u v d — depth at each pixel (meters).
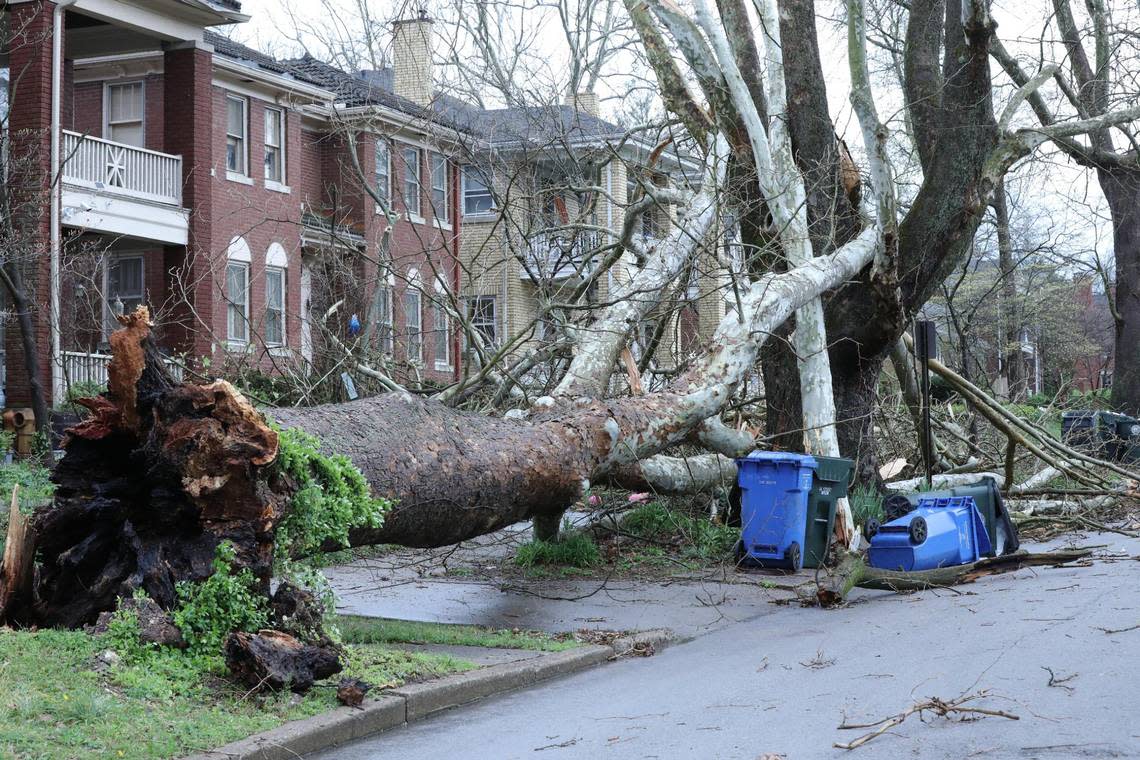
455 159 17.33
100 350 23.36
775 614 10.27
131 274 27.06
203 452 6.89
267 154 29.41
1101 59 27.94
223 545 6.87
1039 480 18.27
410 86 27.09
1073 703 6.32
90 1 22.81
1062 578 11.32
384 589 11.61
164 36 24.73
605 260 15.34
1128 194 33.41
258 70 28.11
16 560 6.99
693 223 15.10
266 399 15.05
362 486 7.77
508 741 6.18
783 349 15.78
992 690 6.72
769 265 15.54
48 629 7.00
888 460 18.81
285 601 7.03
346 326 17.06
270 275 28.98
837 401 16.09
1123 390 33.88
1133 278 33.69
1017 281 41.09
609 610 10.48
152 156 24.53
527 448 10.64
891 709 6.43
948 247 16.03
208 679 6.57
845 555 11.42
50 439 17.83
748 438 14.31
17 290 18.22
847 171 16.14
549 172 18.84
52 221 20.97
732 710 6.62
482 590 11.58
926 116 17.02
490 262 27.31
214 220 27.41
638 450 12.28
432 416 9.97
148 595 6.99
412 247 31.06
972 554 12.45
